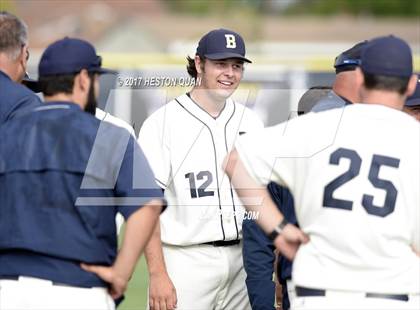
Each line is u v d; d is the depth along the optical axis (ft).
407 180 42.19
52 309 42.55
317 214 42.57
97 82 45.34
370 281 41.73
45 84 44.75
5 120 48.93
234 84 55.98
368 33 432.66
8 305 42.75
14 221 43.27
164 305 53.01
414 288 41.96
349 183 42.16
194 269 55.36
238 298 56.85
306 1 506.07
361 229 41.75
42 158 43.32
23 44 51.98
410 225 42.22
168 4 492.54
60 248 42.68
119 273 42.91
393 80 42.96
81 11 457.68
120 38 419.13
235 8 468.34
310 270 42.27
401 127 42.88
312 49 392.27
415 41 426.92
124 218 43.21
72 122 43.73
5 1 295.28
